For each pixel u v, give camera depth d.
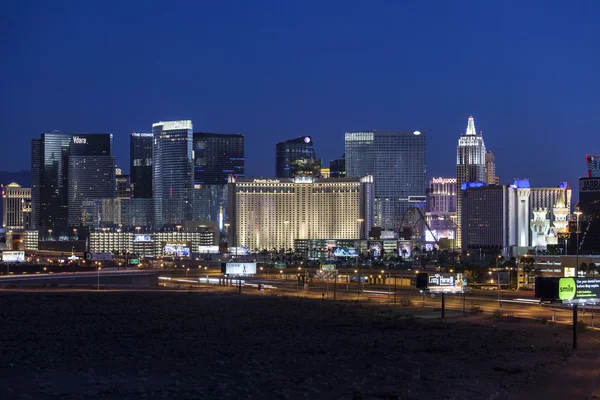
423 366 114.06
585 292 162.38
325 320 192.50
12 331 171.38
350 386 95.94
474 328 171.50
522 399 87.81
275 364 118.12
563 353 127.19
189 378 104.38
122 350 137.50
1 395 92.06
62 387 98.00
